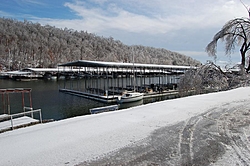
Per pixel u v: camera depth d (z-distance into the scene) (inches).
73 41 4485.7
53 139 161.3
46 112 716.0
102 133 170.2
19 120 413.1
